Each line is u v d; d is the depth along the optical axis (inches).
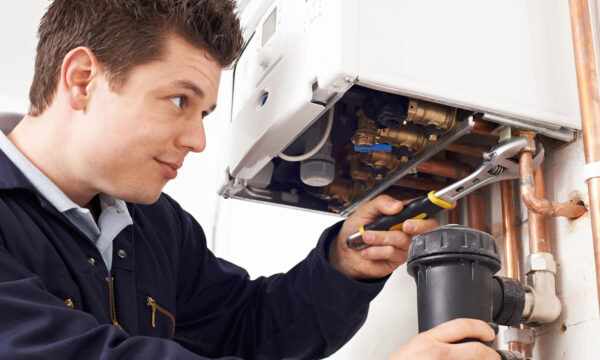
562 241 38.9
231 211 88.1
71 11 38.2
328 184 47.9
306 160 45.3
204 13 37.5
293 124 40.1
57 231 38.1
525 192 37.3
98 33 36.7
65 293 36.3
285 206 51.7
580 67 36.8
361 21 34.9
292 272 48.8
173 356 28.0
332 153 47.1
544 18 39.7
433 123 38.6
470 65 36.8
